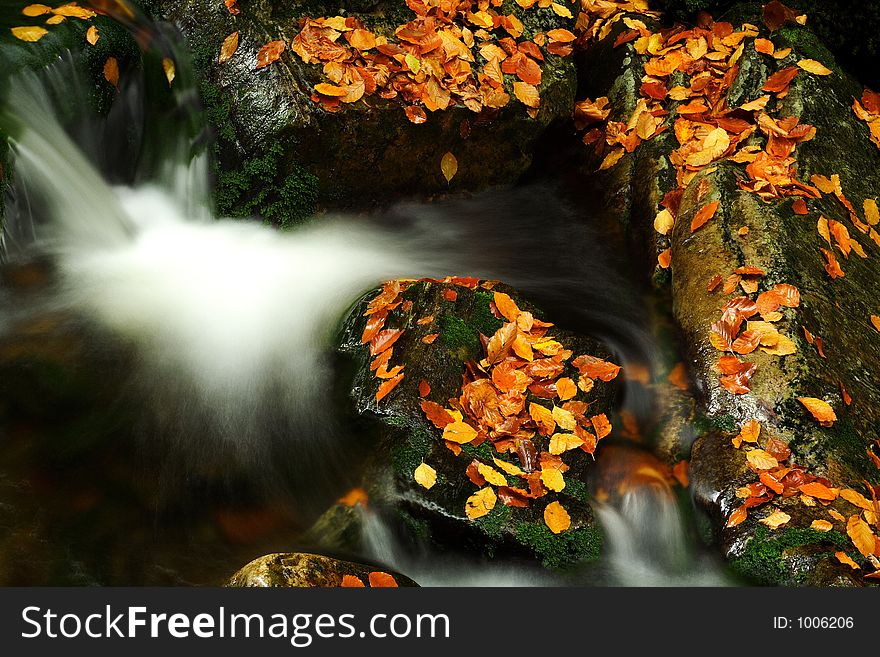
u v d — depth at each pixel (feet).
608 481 14.32
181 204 17.79
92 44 16.63
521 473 13.34
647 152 18.89
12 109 15.58
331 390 14.64
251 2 17.71
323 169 17.61
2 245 14.99
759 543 12.73
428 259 17.94
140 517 12.82
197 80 17.74
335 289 16.35
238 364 14.84
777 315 14.92
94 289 15.43
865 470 13.53
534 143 19.47
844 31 19.99
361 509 13.35
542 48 19.69
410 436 13.64
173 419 13.88
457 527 12.91
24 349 13.96
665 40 20.59
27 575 11.67
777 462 13.46
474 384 14.08
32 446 12.98
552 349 14.76
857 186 17.92
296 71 17.25
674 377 15.57
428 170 18.63
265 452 14.03
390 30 18.42
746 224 16.17
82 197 16.39
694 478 13.91
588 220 19.21
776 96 18.58
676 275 16.66
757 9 20.22
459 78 18.08
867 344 15.38
